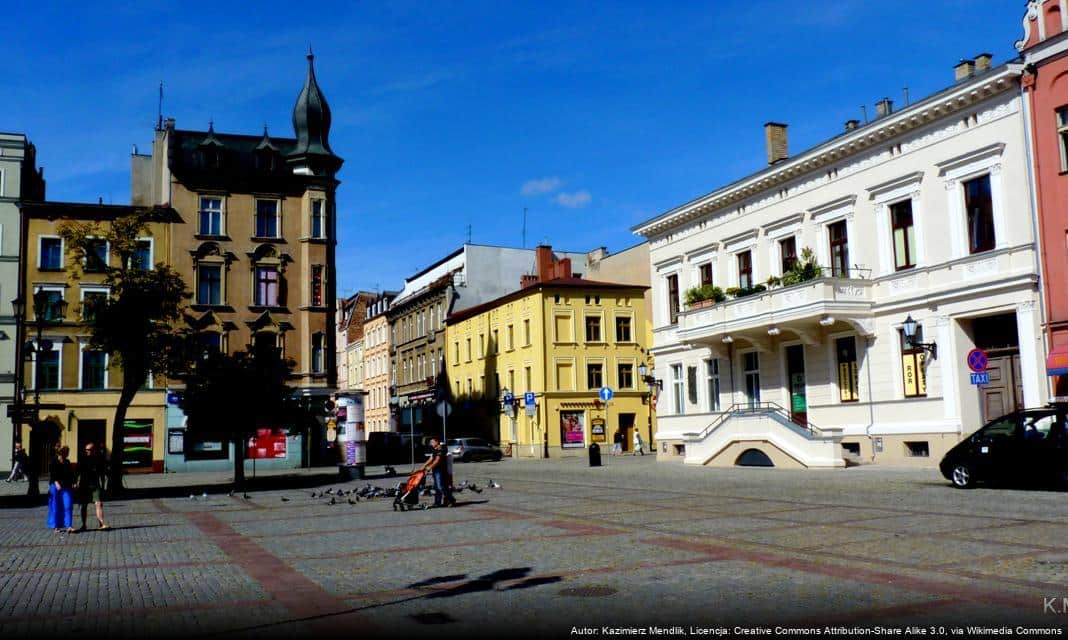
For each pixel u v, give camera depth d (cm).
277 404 3259
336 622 830
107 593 1016
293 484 3334
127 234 3047
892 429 2986
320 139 5069
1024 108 2616
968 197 2811
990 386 2781
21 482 4041
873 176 3128
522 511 1877
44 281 4550
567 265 6162
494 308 6469
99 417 4547
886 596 877
